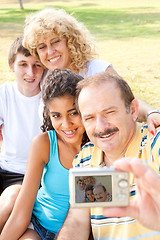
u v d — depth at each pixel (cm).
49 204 86
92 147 77
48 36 113
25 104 115
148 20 520
